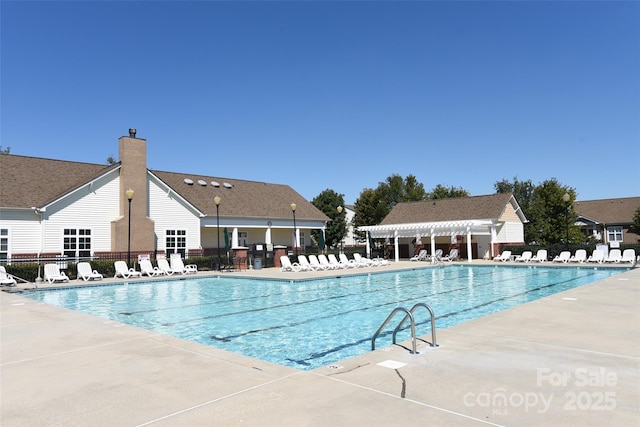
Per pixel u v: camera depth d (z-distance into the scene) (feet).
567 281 69.97
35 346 24.62
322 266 90.89
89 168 95.30
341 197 196.95
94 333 27.84
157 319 41.39
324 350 29.60
